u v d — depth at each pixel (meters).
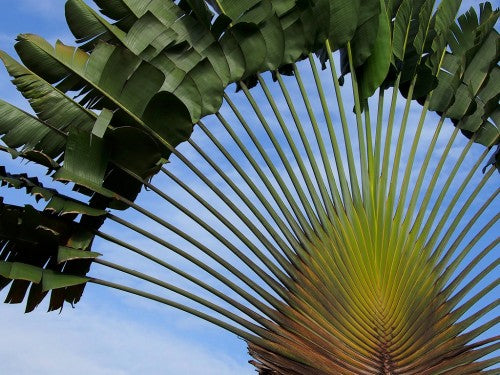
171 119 5.85
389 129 6.32
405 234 5.78
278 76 6.47
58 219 5.68
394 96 6.66
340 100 6.41
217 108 6.15
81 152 5.55
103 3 6.18
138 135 5.62
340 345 5.46
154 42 6.13
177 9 6.36
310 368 5.39
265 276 5.62
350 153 6.12
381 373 5.40
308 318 5.53
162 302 5.48
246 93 6.33
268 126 6.15
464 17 7.54
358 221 5.80
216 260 5.62
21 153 5.64
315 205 5.86
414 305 5.54
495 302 5.53
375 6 6.70
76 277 5.49
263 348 5.46
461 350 5.47
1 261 5.31
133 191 6.01
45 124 5.75
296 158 6.05
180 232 5.65
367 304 5.54
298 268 5.65
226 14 6.50
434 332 5.48
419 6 7.27
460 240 5.86
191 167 5.86
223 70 6.29
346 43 6.72
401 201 5.93
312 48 6.70
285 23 6.61
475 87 7.30
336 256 5.66
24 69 5.64
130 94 5.82
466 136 7.29
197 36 6.32
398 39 6.88
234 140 6.08
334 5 6.69
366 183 5.99
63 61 5.68
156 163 5.84
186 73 6.08
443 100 7.33
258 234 5.72
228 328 5.46
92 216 5.78
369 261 5.65
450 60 7.48
